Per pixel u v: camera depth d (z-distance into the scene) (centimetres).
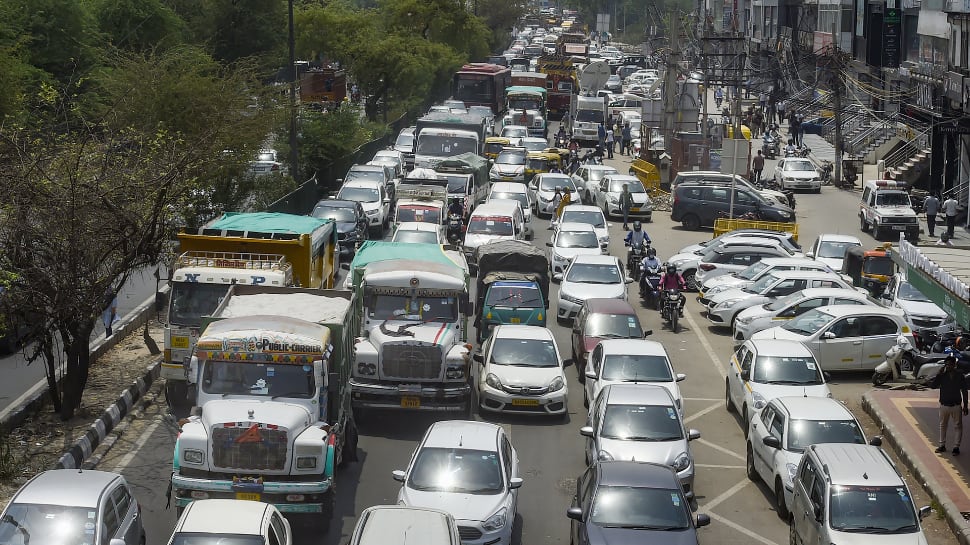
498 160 5797
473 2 13800
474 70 8069
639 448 1852
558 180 5175
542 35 17500
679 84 5938
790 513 1741
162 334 2831
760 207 4703
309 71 6694
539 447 2141
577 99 7950
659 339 3086
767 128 7912
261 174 4400
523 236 4262
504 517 1583
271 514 1368
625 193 4706
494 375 2295
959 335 2731
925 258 2123
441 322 2308
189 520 1325
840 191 5956
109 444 2045
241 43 7488
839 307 2745
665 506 1551
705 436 2275
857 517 1534
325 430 1698
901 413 2348
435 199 4194
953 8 4956
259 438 1617
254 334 1761
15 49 3925
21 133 2427
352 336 2141
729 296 3181
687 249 3909
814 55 7350
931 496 1916
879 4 6800
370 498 1833
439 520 1359
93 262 2070
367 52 7431
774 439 1872
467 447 1684
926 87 5341
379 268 2384
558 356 2359
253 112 3872
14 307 2033
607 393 2003
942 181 5259
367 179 4681
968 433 2212
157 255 2256
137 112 3512
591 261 3266
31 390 2331
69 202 2019
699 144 5722
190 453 1619
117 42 5791
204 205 3453
